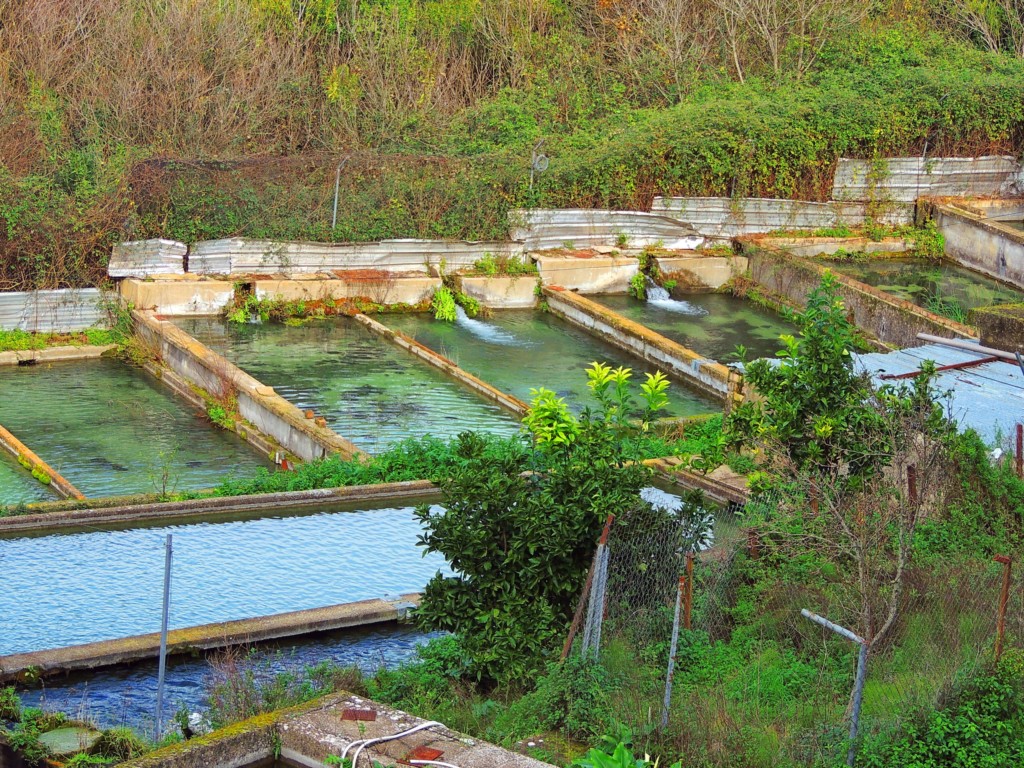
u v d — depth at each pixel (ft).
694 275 110.52
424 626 41.34
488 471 41.55
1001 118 128.88
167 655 46.03
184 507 60.59
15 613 49.62
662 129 115.44
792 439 48.26
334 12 126.31
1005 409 58.90
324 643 48.52
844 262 119.65
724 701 36.58
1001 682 36.63
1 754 35.45
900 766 33.68
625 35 136.87
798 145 118.83
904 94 125.29
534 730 35.58
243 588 53.16
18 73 108.78
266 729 30.81
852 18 141.49
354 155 104.22
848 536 40.52
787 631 42.50
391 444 71.20
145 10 116.57
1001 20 154.30
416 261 104.53
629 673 38.24
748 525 48.26
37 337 89.20
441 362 89.10
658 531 42.50
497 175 107.45
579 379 89.45
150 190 96.12
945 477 49.88
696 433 74.74
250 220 99.09
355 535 59.52
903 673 38.47
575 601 41.27
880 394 47.55
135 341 88.58
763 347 98.48
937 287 114.01
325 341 93.86
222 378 78.84
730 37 138.82
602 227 111.45
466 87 130.31
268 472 69.62
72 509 59.31
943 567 44.86
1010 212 128.36
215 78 116.47
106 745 35.50
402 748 30.12
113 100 109.19
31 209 91.04
